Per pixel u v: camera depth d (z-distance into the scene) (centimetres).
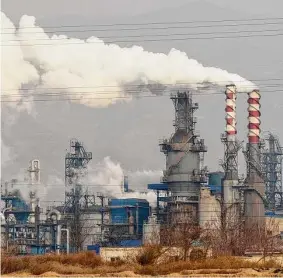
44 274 17625
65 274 17888
